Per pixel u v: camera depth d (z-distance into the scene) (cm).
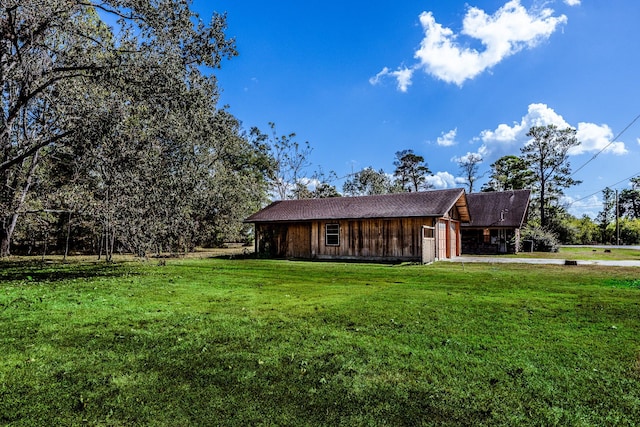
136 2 1043
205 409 317
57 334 525
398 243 1886
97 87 1166
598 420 298
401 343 480
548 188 4431
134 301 766
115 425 294
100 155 1145
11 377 379
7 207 1412
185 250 2555
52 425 293
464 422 296
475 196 3056
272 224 2217
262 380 373
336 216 1994
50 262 1808
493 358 426
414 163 5609
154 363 418
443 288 930
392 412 311
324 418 303
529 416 304
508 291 875
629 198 6122
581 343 475
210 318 614
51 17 998
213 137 2192
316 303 735
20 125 1606
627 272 1264
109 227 1241
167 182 1338
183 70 1163
